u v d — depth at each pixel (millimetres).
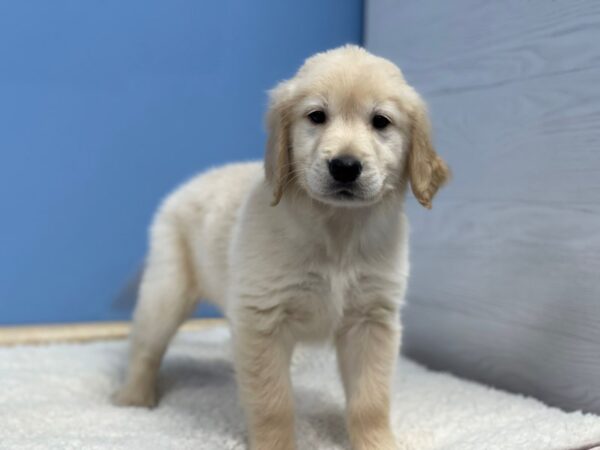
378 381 425
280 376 412
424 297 635
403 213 442
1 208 692
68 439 409
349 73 398
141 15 714
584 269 475
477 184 569
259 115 769
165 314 529
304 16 768
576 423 436
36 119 692
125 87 718
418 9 639
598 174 464
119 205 733
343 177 372
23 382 539
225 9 741
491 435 425
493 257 555
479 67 564
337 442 435
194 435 434
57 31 688
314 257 410
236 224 450
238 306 418
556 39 492
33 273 712
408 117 414
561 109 490
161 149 740
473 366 581
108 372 583
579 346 481
